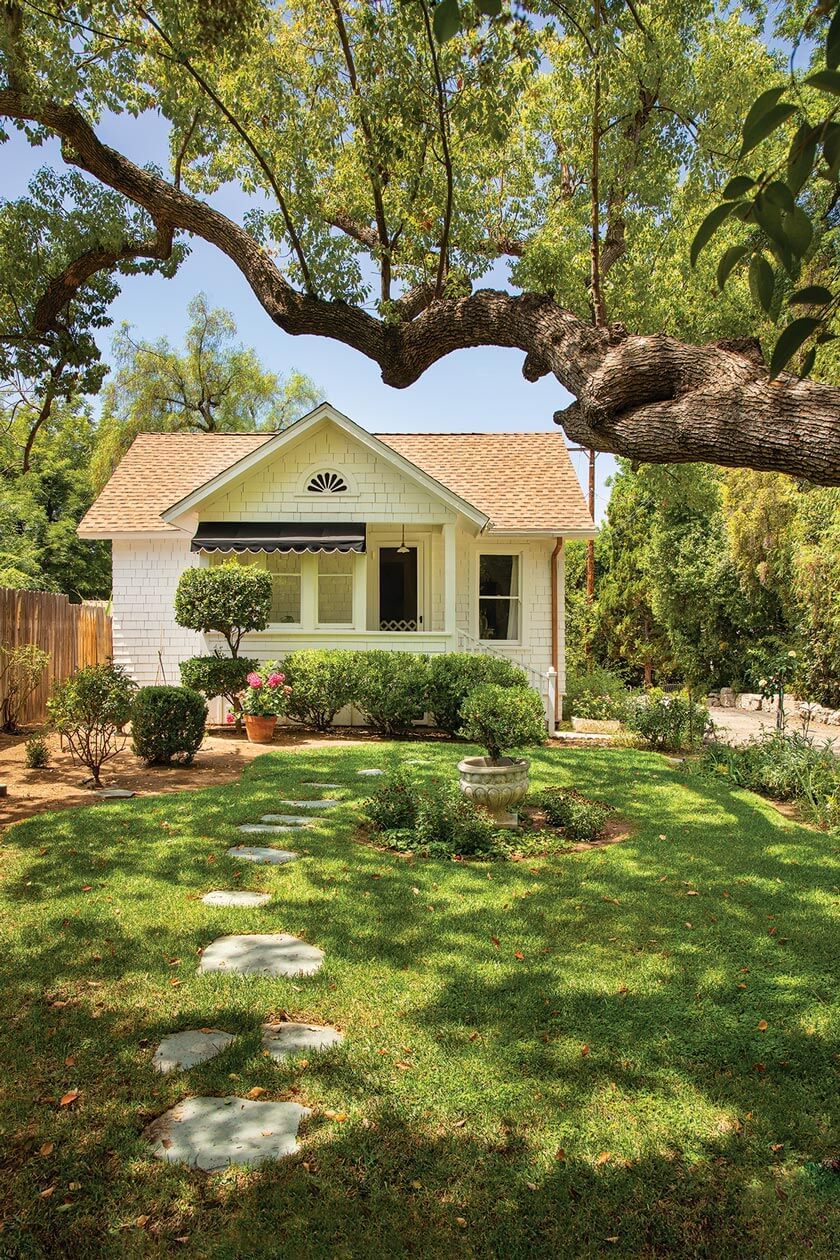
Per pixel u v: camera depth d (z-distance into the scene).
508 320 4.31
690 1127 2.99
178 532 15.78
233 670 13.62
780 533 14.79
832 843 7.02
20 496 30.50
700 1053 3.49
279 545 14.33
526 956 4.48
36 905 5.09
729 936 4.81
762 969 4.36
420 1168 2.76
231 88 6.79
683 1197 2.65
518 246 10.00
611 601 28.55
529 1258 2.40
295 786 8.88
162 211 5.88
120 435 31.19
